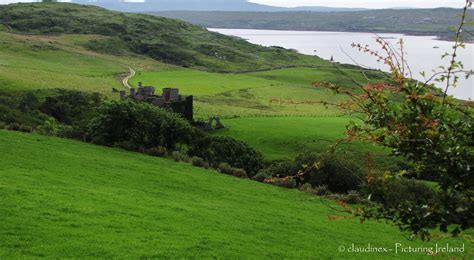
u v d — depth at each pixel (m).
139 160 50.50
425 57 140.62
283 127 82.25
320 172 48.50
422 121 7.99
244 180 50.28
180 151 59.44
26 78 114.62
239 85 159.62
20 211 25.55
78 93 90.75
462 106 8.21
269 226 32.16
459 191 7.95
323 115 102.12
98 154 49.62
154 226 27.27
